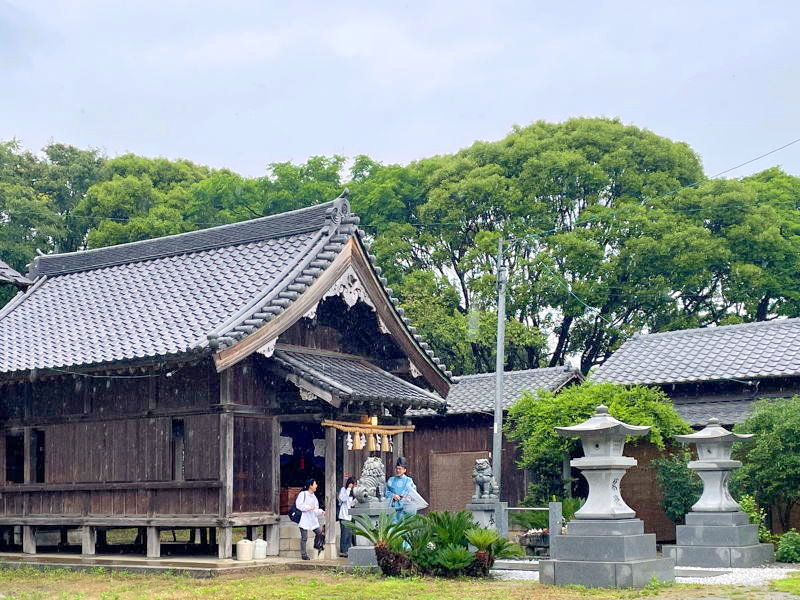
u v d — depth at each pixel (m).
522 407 26.62
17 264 47.56
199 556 21.28
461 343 42.62
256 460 19.94
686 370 28.69
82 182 54.44
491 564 16.95
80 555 21.28
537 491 26.94
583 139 45.50
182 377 19.97
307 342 22.08
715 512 19.55
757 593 14.10
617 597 13.80
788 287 43.62
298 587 15.83
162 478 19.88
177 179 55.59
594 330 44.69
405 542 17.97
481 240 43.47
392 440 23.61
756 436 21.97
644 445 26.91
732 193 43.31
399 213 48.19
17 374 20.72
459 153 48.84
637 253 41.78
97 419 20.91
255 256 22.45
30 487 21.50
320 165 51.72
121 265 25.36
